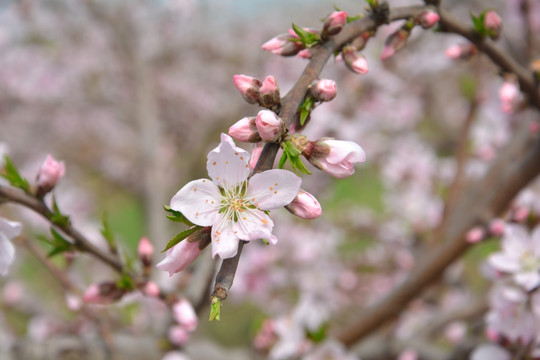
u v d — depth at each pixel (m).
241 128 1.34
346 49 1.56
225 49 10.27
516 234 2.42
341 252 6.77
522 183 2.87
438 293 4.98
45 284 5.64
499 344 2.41
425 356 3.42
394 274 5.53
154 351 3.16
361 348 3.60
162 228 6.62
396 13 1.67
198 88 10.40
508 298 2.34
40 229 4.63
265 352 3.36
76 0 8.52
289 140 1.29
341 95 5.25
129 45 8.60
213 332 7.70
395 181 5.73
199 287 2.74
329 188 5.78
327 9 11.12
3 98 9.73
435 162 5.88
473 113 3.62
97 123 10.43
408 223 5.45
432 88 6.97
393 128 6.25
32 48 9.67
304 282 5.26
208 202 1.30
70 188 8.27
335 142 1.39
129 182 10.00
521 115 3.76
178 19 9.20
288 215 5.50
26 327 5.46
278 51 1.58
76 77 9.82
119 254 2.19
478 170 4.71
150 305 3.11
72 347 3.00
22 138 9.73
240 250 1.24
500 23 1.98
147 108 8.00
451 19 1.92
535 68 2.16
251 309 7.84
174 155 9.84
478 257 5.41
